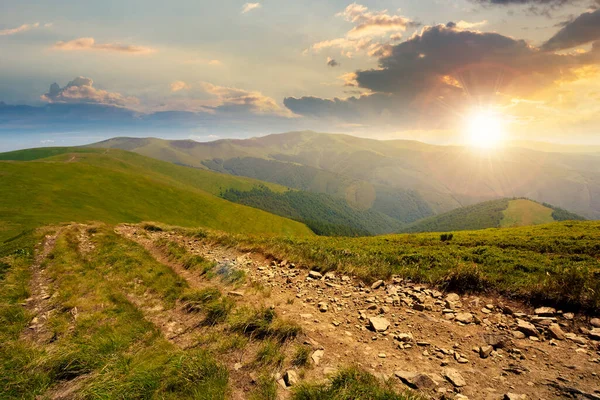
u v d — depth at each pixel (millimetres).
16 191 68188
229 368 5793
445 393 4832
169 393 4980
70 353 6008
